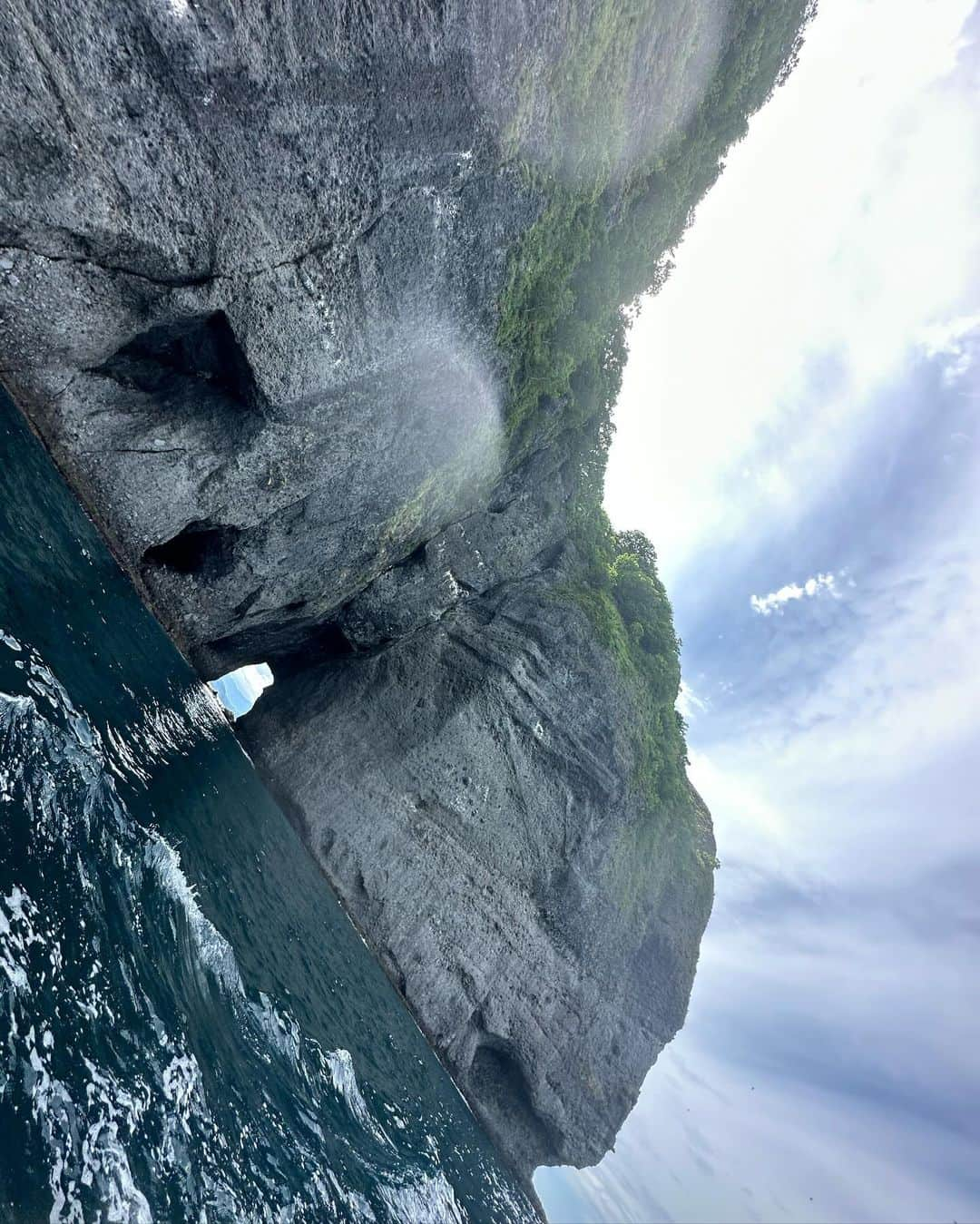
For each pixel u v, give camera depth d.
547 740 29.67
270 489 19.03
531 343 21.30
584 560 34.44
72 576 16.27
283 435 18.06
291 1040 15.28
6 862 9.52
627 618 36.16
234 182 14.27
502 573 29.78
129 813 13.67
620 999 30.33
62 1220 6.95
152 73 12.59
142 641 19.45
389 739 28.03
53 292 14.27
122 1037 9.54
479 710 28.73
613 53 17.56
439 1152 19.97
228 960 14.64
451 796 28.16
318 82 13.77
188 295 15.23
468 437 21.94
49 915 9.65
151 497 17.91
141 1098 9.09
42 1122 7.54
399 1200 14.50
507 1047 27.67
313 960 19.84
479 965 27.36
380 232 16.28
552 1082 28.02
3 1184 6.71
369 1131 16.34
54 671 13.98
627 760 31.27
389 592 25.67
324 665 29.72
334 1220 11.40
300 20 13.02
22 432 15.56
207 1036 11.80
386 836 26.89
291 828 25.50
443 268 17.66
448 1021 26.56
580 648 30.58
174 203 13.99
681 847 33.97
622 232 21.95
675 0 18.12
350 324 17.12
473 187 16.86
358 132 14.72
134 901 12.04
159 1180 8.42
